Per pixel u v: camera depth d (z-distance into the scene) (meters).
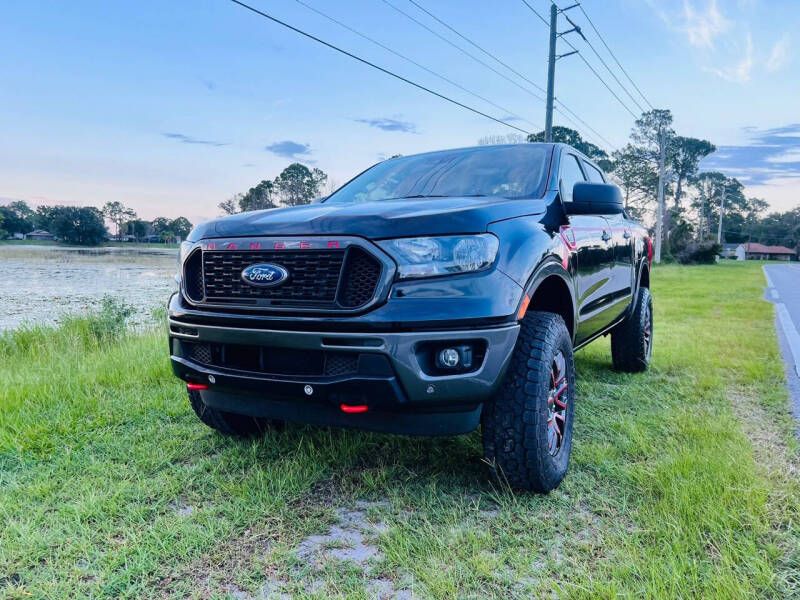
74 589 1.79
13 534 2.10
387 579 1.84
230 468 2.74
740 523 2.07
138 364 4.62
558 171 3.27
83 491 2.47
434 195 3.22
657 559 1.85
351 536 2.12
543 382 2.35
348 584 1.81
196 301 2.53
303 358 2.24
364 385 2.10
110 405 3.64
